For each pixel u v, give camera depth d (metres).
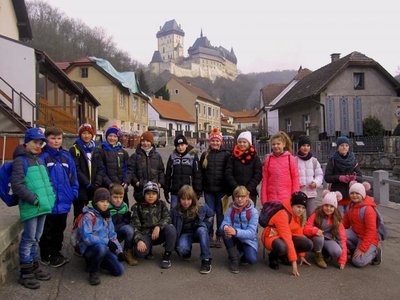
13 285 4.32
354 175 5.98
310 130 23.92
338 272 4.98
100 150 5.84
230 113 88.88
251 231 5.04
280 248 4.89
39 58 16.84
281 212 5.06
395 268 5.14
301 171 6.09
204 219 5.32
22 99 15.78
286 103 28.86
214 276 4.78
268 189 5.73
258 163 5.84
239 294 4.27
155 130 45.47
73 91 25.52
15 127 13.36
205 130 63.72
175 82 63.78
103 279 4.62
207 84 121.44
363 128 23.58
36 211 4.33
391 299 4.19
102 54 70.25
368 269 5.09
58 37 64.50
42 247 4.98
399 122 22.33
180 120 56.31
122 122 39.78
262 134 38.25
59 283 4.46
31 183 4.34
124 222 5.39
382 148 17.91
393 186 15.28
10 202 4.46
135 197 5.66
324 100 24.53
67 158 4.97
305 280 4.69
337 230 5.17
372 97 24.91
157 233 5.06
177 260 5.35
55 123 18.89
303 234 5.20
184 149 6.00
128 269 4.97
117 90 38.22
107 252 4.64
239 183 5.79
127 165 6.00
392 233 6.93
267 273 4.91
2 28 19.09
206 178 6.01
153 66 126.88
